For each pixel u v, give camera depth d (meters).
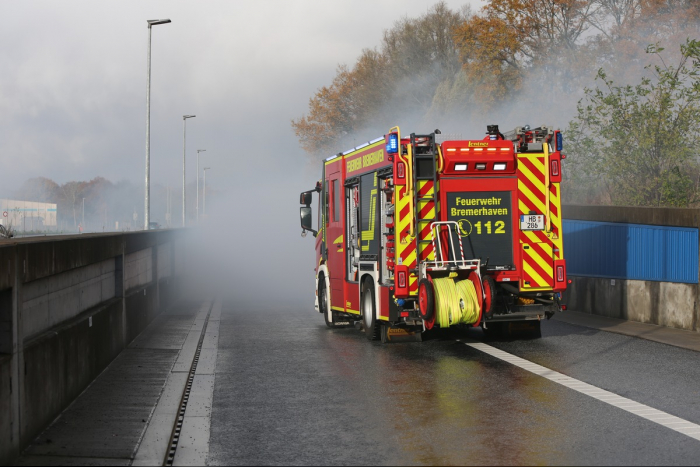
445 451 6.81
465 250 13.21
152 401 8.78
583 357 11.92
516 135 13.60
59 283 8.54
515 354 12.33
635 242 16.25
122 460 6.43
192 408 8.66
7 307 6.30
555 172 13.45
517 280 13.36
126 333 13.21
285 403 8.91
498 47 42.69
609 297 17.16
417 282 12.95
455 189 13.20
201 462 6.59
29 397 6.88
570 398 8.97
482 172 13.25
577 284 18.44
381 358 12.14
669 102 21.16
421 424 7.82
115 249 12.11
